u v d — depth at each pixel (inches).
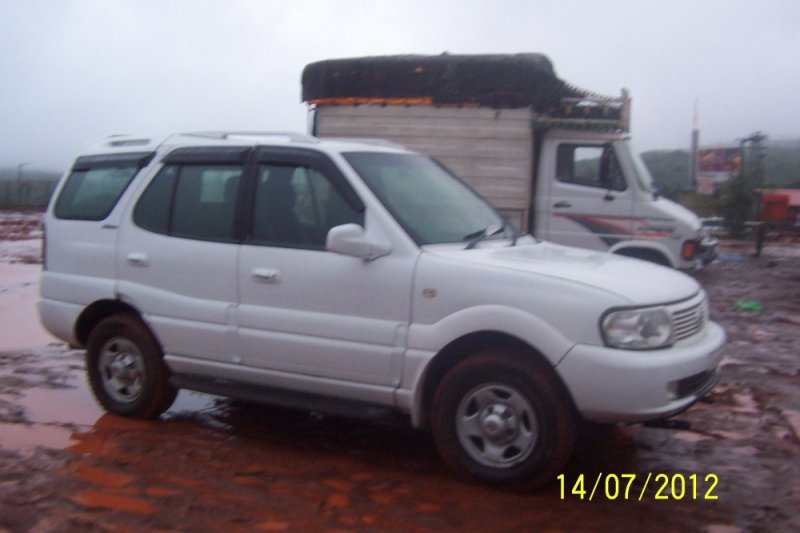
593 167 476.1
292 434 250.7
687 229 464.4
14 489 200.2
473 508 194.4
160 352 254.1
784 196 1074.7
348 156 234.8
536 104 470.3
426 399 214.5
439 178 256.8
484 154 478.0
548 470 198.2
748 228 1002.1
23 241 887.7
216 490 203.5
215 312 236.7
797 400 285.0
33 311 451.2
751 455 231.8
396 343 211.0
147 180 258.7
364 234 214.8
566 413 196.4
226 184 244.1
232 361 236.1
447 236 225.5
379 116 492.7
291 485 208.1
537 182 482.0
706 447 238.2
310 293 222.4
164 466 220.1
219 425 258.8
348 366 217.3
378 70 489.4
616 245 471.2
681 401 197.5
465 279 204.7
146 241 252.7
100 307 265.6
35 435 243.9
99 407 274.4
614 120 466.6
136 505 193.0
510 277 201.3
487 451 205.6
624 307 192.5
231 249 236.2
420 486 208.5
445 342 205.2
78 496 197.6
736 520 188.9
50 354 348.8
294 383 228.1
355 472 218.5
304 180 233.8
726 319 448.8
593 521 187.9
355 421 264.4
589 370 190.5
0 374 313.6
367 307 215.0
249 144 245.4
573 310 193.6
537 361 198.8
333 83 499.2
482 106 476.1
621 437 246.7
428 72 481.1
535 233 482.9
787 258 768.3
